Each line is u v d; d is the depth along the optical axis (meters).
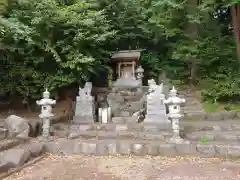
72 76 9.48
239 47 10.61
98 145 6.86
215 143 6.80
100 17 9.64
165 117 8.36
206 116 9.20
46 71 9.76
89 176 5.04
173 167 5.57
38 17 8.41
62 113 9.73
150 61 13.09
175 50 12.16
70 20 9.03
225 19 12.98
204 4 9.58
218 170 5.30
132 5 12.75
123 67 12.32
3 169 5.08
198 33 11.72
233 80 10.28
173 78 12.62
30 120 8.28
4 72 9.50
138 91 10.80
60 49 9.45
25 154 5.85
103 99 10.57
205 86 10.93
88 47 9.91
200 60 11.15
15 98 10.32
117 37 12.42
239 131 7.82
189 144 6.63
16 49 8.80
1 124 7.47
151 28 12.09
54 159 6.31
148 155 6.62
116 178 4.91
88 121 8.91
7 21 6.79
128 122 8.87
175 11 10.61
